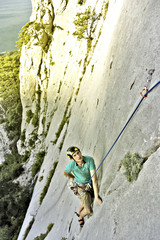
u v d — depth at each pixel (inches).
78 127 391.9
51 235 311.6
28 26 840.3
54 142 634.2
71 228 216.7
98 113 239.6
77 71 607.8
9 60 1220.5
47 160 634.2
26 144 879.1
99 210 125.6
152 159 81.5
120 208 92.4
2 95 1131.3
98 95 272.1
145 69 109.1
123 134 118.3
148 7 131.0
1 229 652.7
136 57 127.8
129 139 107.1
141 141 93.8
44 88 872.9
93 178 135.3
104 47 348.5
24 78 930.7
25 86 936.9
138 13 152.8
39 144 796.0
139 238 69.9
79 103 467.5
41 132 808.9
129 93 126.2
